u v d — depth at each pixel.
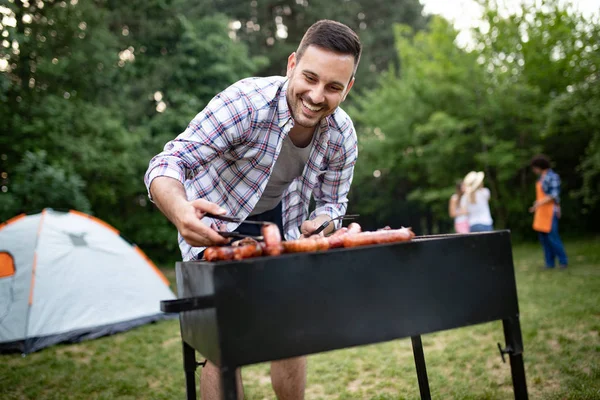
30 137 9.67
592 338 3.83
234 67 13.73
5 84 7.93
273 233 1.46
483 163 12.51
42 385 3.59
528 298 5.46
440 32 12.61
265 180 2.02
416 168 14.41
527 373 3.23
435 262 1.50
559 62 11.45
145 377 3.74
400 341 4.36
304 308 1.33
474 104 12.38
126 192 11.71
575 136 12.12
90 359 4.27
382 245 1.43
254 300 1.28
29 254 5.09
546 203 7.47
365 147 14.40
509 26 11.85
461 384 3.11
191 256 2.06
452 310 1.51
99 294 5.26
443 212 13.41
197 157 1.82
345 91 1.84
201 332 1.43
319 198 2.44
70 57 10.27
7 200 8.02
